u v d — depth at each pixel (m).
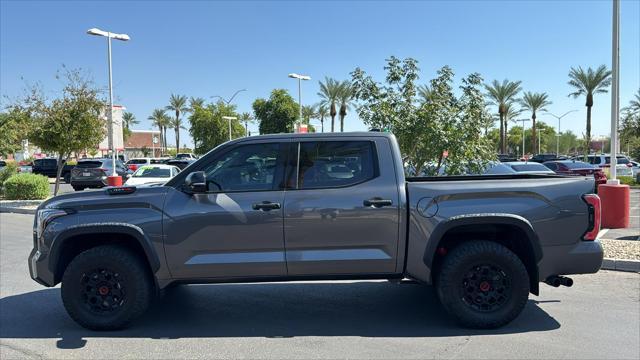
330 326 5.19
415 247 4.89
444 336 4.82
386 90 9.91
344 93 47.06
